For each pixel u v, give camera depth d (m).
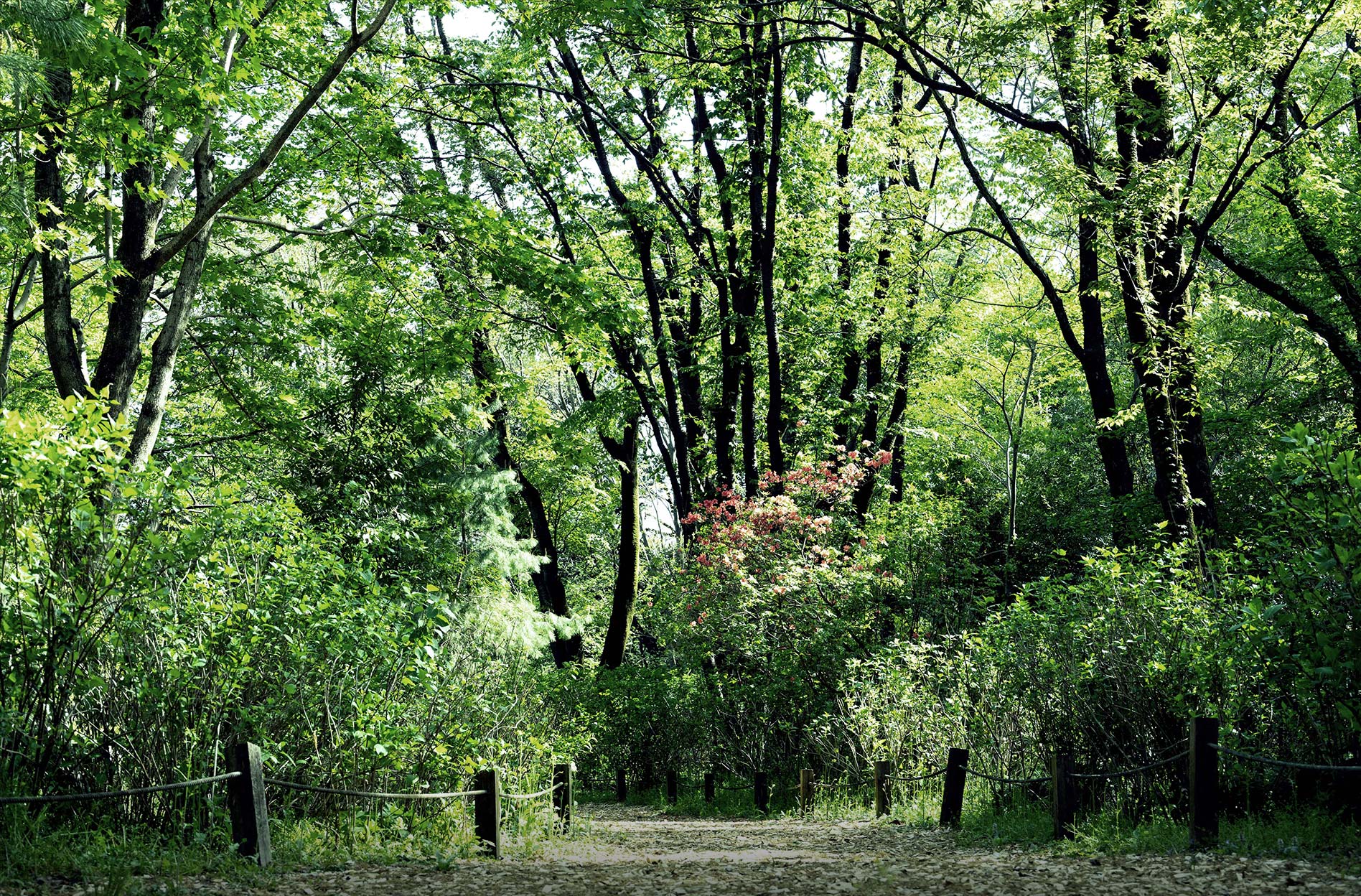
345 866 7.49
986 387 32.47
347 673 8.95
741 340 23.30
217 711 8.12
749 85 21.62
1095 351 20.14
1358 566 7.50
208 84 11.94
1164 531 14.72
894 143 21.92
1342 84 18.94
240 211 17.22
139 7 12.42
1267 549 8.99
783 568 17.45
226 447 19.78
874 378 25.44
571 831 12.00
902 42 17.11
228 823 7.64
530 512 28.39
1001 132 16.41
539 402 24.59
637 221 22.77
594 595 39.75
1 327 19.03
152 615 7.89
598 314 16.70
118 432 7.60
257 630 8.21
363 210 17.25
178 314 14.66
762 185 21.31
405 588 9.91
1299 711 8.30
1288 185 18.56
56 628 7.25
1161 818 8.79
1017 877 7.07
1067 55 16.03
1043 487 32.72
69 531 7.33
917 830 11.41
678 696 20.50
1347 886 5.90
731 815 16.56
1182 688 9.27
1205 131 15.07
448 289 17.97
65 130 10.95
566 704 19.81
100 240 14.38
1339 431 8.03
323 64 15.85
